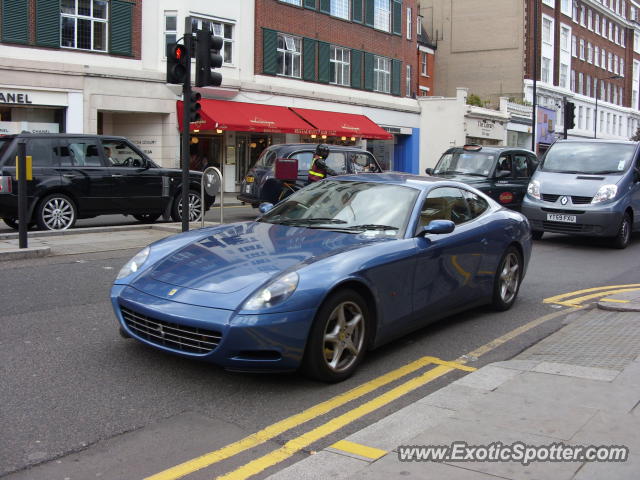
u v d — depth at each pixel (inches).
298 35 1154.7
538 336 232.2
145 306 174.1
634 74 2888.8
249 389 176.1
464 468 124.2
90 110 858.8
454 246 224.8
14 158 432.1
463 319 256.7
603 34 2536.9
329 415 160.4
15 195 430.3
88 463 133.1
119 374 183.6
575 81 2295.8
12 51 795.4
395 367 197.8
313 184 250.5
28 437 143.8
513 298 273.3
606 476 120.2
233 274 177.6
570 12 2204.7
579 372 181.6
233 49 1037.2
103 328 227.0
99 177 465.7
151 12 922.1
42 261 347.9
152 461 134.6
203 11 973.8
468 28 1991.9
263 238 204.1
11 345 205.9
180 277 181.6
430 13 2043.6
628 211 468.4
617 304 268.4
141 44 912.3
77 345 207.6
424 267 208.8
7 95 785.6
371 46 1341.0
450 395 167.6
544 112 1969.7
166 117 944.3
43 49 818.2
